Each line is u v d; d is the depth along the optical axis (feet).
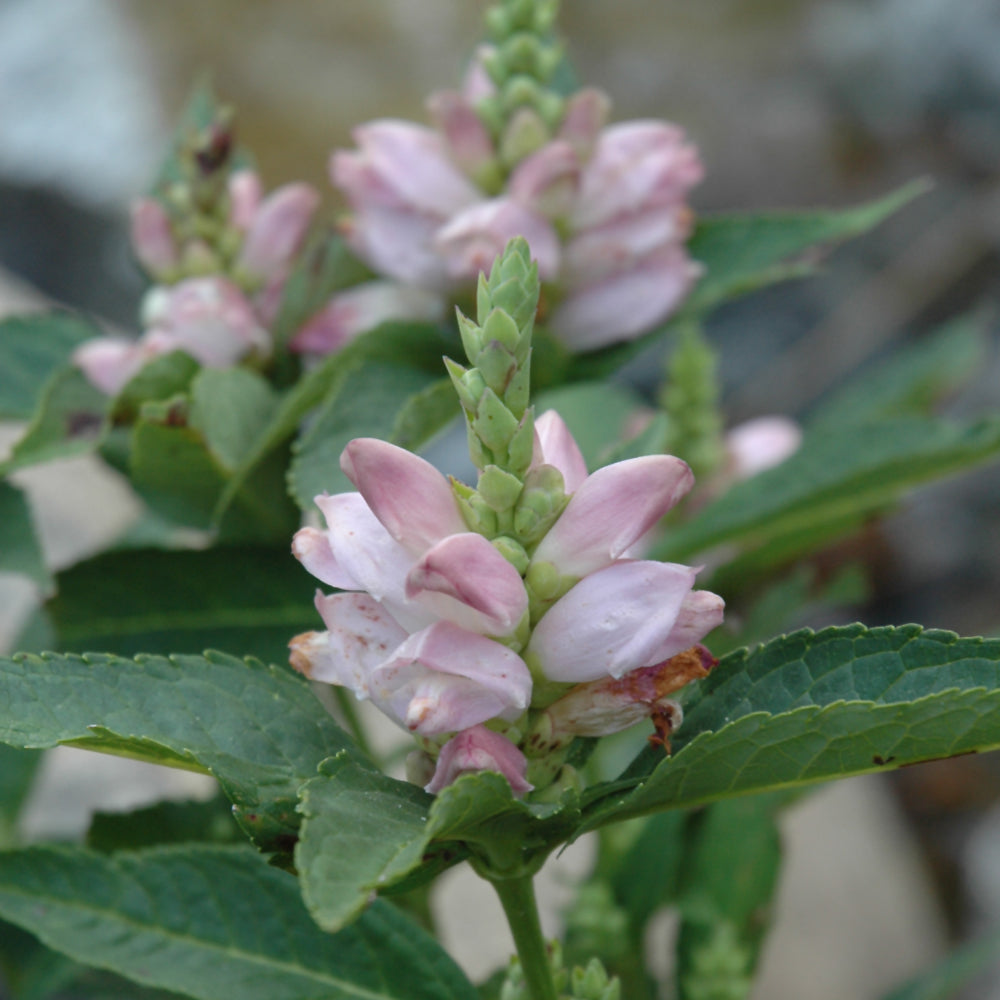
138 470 1.56
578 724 1.14
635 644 1.10
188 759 1.12
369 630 1.12
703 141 6.59
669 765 1.09
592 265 1.60
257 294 1.65
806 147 6.49
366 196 1.62
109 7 6.98
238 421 1.53
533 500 1.11
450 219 1.60
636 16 7.22
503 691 1.08
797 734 1.09
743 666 1.16
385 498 1.08
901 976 2.95
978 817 4.40
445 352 1.54
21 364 1.73
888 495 1.69
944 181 6.14
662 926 2.67
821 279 5.78
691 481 1.11
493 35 1.62
